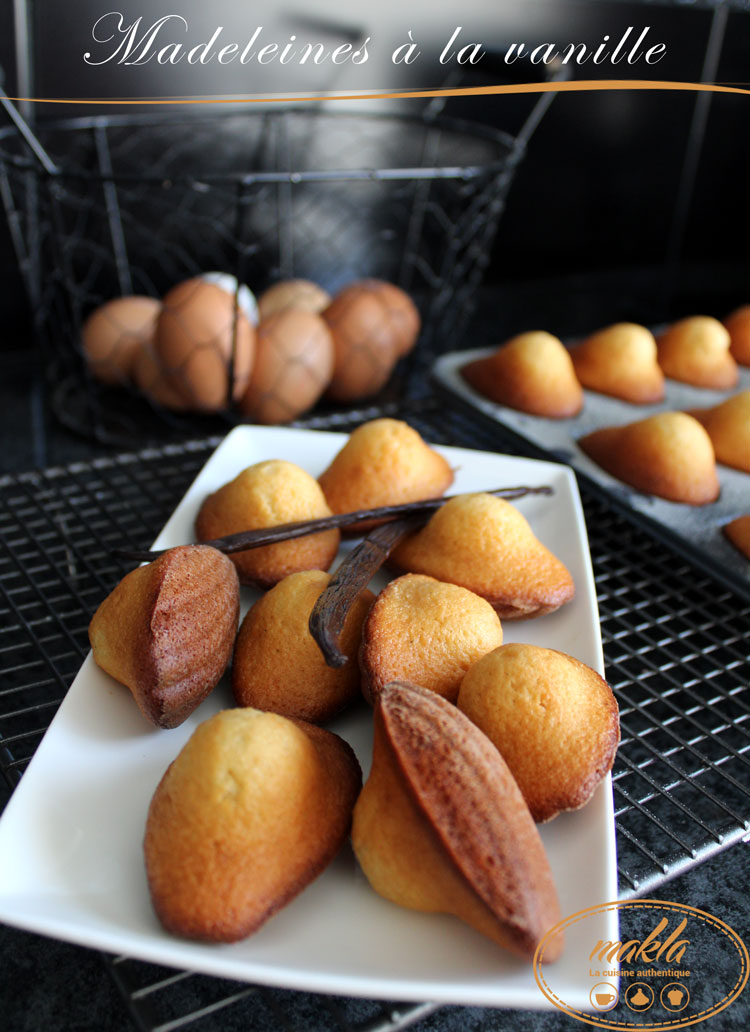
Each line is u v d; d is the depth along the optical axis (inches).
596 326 31.0
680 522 18.4
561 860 11.9
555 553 16.8
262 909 10.9
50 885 11.4
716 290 35.2
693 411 21.3
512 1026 12.0
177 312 21.9
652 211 35.3
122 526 19.2
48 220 24.2
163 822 11.3
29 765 12.6
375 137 29.7
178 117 26.5
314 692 13.5
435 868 10.8
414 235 31.6
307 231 30.4
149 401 24.5
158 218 28.0
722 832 13.1
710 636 16.3
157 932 10.9
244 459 18.8
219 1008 12.0
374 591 16.1
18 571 17.1
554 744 12.2
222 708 13.7
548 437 20.8
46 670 16.2
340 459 17.7
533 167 32.2
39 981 12.2
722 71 33.0
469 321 30.9
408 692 11.7
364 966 10.7
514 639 15.1
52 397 24.7
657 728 14.5
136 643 13.0
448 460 18.8
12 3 23.7
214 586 13.7
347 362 23.8
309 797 11.5
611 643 17.3
